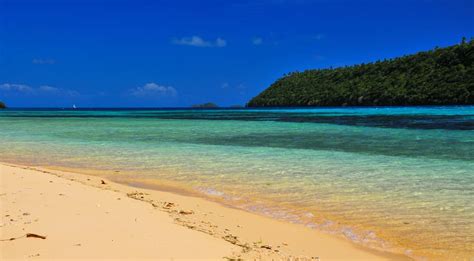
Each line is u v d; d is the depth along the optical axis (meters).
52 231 6.31
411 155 16.77
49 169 14.73
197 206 9.34
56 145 22.12
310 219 8.34
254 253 6.21
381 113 63.31
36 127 37.62
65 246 5.70
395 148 19.09
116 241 6.07
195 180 12.39
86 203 8.39
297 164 14.95
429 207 8.98
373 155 16.92
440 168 13.70
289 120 47.19
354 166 14.34
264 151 18.72
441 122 37.19
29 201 8.16
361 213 8.67
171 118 58.50
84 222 6.91
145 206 8.77
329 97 168.88
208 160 16.25
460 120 40.00
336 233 7.50
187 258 5.62
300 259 6.16
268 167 14.42
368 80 160.12
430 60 138.50
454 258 6.31
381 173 12.96
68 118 60.31
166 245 6.10
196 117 61.62
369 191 10.55
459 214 8.44
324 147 19.92
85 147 21.09
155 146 21.23
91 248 5.68
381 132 27.83
